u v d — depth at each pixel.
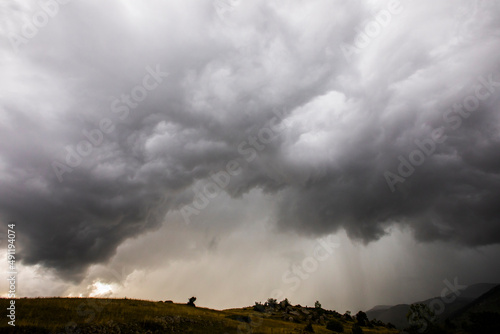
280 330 45.12
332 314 95.12
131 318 35.78
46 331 27.30
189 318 41.59
